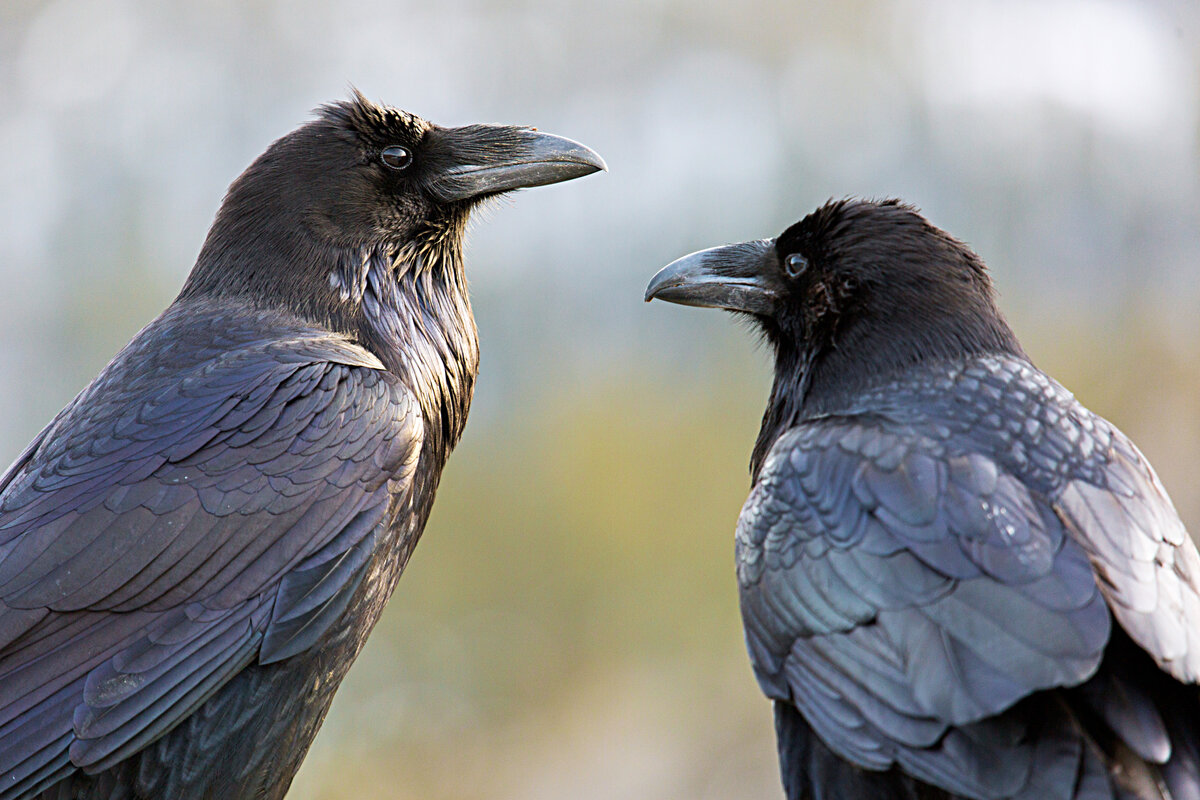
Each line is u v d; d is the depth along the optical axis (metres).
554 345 28.58
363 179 10.12
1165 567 7.29
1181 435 26.27
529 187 10.41
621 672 24.50
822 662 7.52
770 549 8.01
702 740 23.30
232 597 8.38
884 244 8.88
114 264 33.78
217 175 36.56
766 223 31.88
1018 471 7.61
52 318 32.91
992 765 6.76
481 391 27.78
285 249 9.92
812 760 7.84
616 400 26.64
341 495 8.80
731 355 27.05
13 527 8.39
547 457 26.08
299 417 8.87
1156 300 28.53
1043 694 6.88
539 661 24.42
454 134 10.56
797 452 8.29
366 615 9.05
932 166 33.19
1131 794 6.53
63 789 8.00
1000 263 31.41
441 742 23.42
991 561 7.11
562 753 23.59
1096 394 26.84
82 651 8.05
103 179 35.78
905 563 7.33
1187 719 6.89
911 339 8.66
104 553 8.23
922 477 7.59
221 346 9.35
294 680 8.63
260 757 8.62
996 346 8.73
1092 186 31.98
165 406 8.86
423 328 10.28
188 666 8.17
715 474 25.69
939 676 6.92
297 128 10.37
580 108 34.84
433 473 10.20
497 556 25.11
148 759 8.20
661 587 24.86
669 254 30.44
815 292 9.09
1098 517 7.34
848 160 33.09
